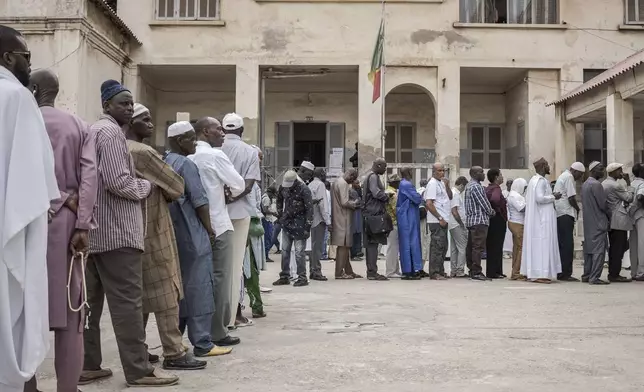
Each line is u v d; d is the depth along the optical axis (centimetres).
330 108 2241
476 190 1141
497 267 1188
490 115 2238
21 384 326
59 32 1526
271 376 470
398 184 1248
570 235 1159
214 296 573
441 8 1986
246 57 1977
